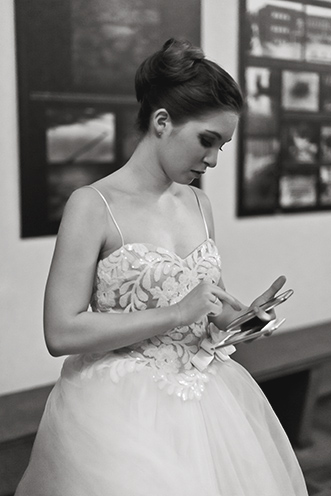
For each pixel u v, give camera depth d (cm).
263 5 422
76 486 171
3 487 294
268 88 434
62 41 340
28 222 342
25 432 298
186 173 182
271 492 187
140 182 190
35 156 339
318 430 410
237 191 432
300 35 444
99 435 172
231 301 172
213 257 199
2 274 338
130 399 178
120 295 183
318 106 463
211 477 175
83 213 177
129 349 188
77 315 173
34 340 355
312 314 484
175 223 195
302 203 468
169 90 173
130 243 184
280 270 464
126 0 360
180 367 191
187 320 172
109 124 363
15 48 326
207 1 398
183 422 180
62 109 345
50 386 358
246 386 210
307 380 384
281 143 448
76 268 175
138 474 166
